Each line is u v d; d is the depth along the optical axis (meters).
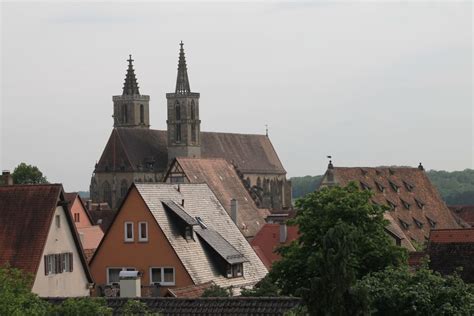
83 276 144.25
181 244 148.12
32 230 136.12
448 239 150.00
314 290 63.44
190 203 158.62
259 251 185.50
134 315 83.00
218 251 150.12
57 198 138.88
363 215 123.69
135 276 105.44
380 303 82.31
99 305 79.38
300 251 121.69
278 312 83.00
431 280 84.25
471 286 86.00
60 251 139.62
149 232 148.00
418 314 81.69
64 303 79.88
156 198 151.75
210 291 120.38
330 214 123.06
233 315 83.56
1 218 138.00
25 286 91.19
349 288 63.81
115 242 149.75
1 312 78.69
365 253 119.62
